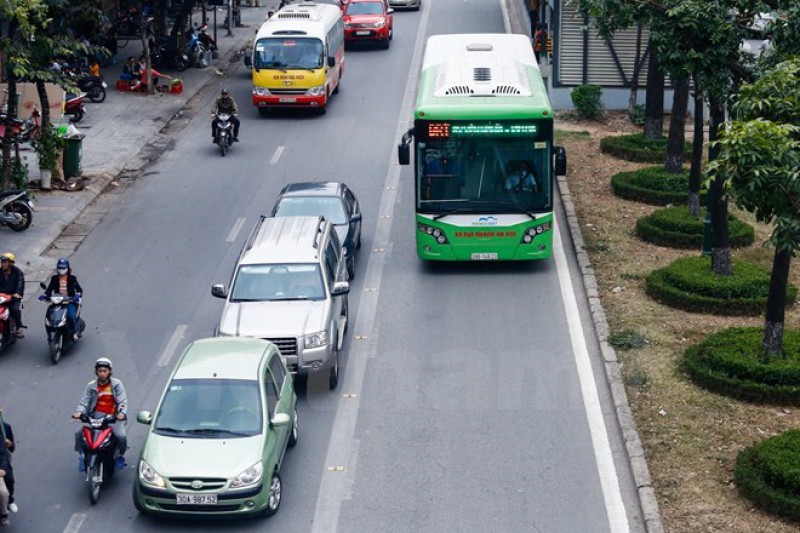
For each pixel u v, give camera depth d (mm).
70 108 48000
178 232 36656
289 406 22906
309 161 44000
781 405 24344
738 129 20422
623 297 30500
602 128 48219
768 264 32594
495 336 28750
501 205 32312
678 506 20719
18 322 28500
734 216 35219
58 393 26125
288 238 28578
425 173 32375
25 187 38562
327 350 25578
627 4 26766
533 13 62469
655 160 42719
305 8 54625
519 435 23828
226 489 20047
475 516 20875
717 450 22609
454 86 32656
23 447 23672
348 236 32219
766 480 20734
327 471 22531
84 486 22172
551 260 33906
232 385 21766
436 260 33719
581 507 21094
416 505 21281
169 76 57562
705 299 29188
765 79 21422
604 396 25438
